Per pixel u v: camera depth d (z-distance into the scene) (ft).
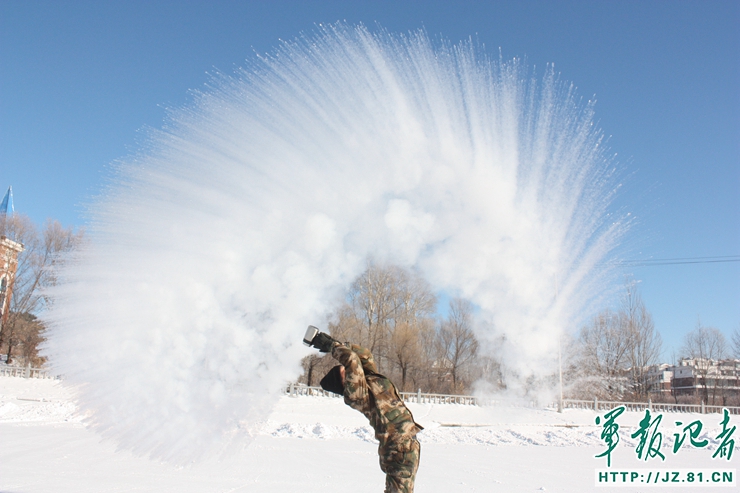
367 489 24.67
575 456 39.86
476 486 26.73
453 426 60.34
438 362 121.80
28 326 104.32
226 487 23.58
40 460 28.12
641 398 105.50
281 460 32.27
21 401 59.26
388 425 14.57
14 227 106.63
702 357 148.87
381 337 126.82
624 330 105.91
